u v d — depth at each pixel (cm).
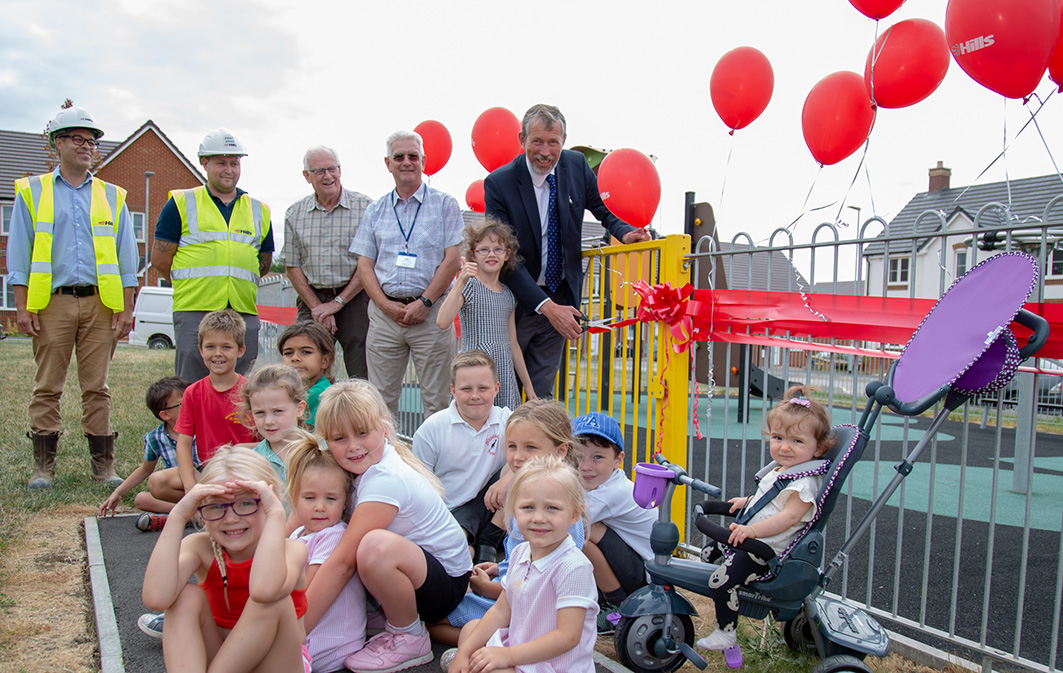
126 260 545
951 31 349
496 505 334
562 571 232
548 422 292
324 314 544
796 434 260
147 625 288
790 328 340
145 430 711
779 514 253
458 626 297
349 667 270
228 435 409
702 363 1036
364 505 268
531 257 442
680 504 394
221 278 516
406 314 479
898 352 299
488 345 414
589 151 830
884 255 308
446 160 644
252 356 540
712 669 287
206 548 228
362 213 556
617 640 271
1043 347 263
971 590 382
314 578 261
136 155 3266
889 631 317
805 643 290
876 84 409
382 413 287
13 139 3322
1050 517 554
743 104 464
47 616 310
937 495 631
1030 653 302
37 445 509
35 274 494
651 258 411
